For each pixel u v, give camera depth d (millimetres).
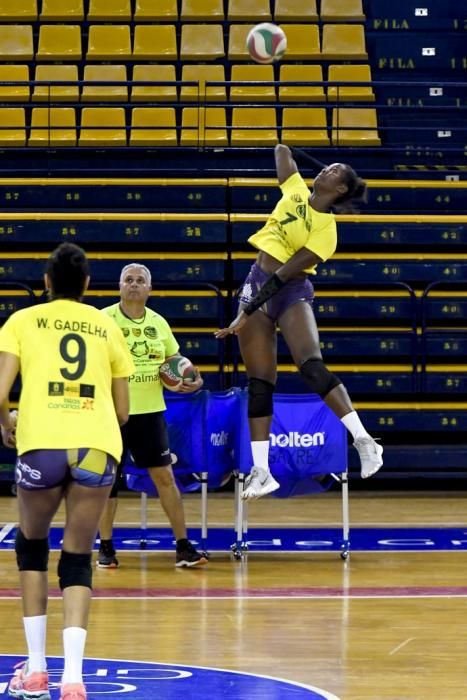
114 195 18609
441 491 17406
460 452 16969
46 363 6492
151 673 7340
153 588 10258
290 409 11836
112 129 19453
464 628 8703
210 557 11891
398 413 17234
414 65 21578
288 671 7410
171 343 11258
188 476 12398
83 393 6492
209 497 16734
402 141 20719
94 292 17625
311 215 9156
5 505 15930
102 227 17922
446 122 20734
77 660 6246
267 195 18688
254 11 22094
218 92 20812
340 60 21547
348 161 20141
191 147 19734
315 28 21734
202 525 11836
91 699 6707
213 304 17484
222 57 21500
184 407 11828
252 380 9516
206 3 22172
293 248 9289
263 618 9039
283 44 9180
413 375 17406
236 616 9109
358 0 22172
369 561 11703
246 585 10406
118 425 6812
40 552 6641
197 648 8039
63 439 6367
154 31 21719
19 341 6555
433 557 11961
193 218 17938
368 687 7012
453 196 18906
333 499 16500
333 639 8320
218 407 11945
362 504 16000
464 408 17359
